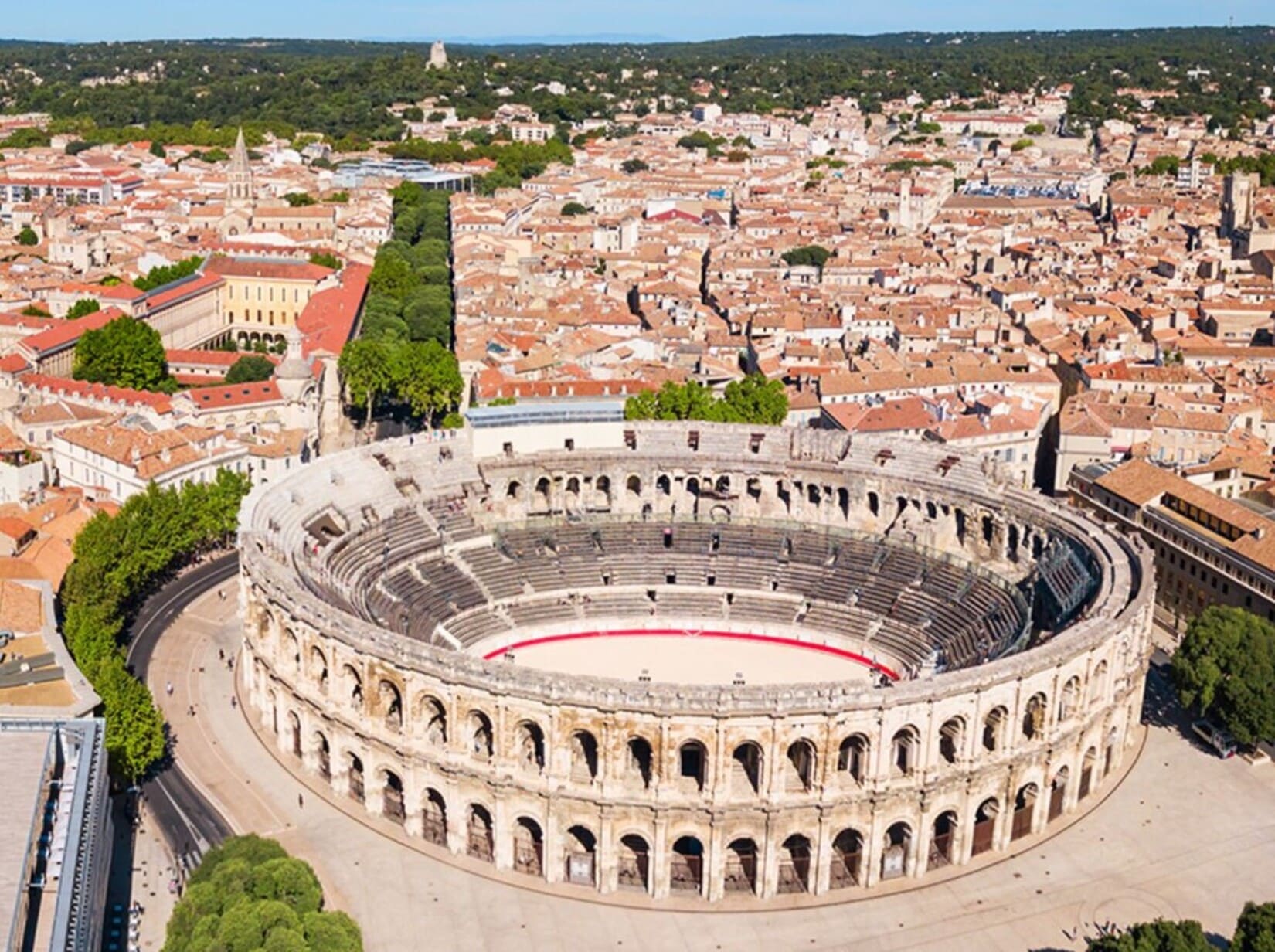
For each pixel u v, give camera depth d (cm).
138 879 15812
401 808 17225
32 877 12131
